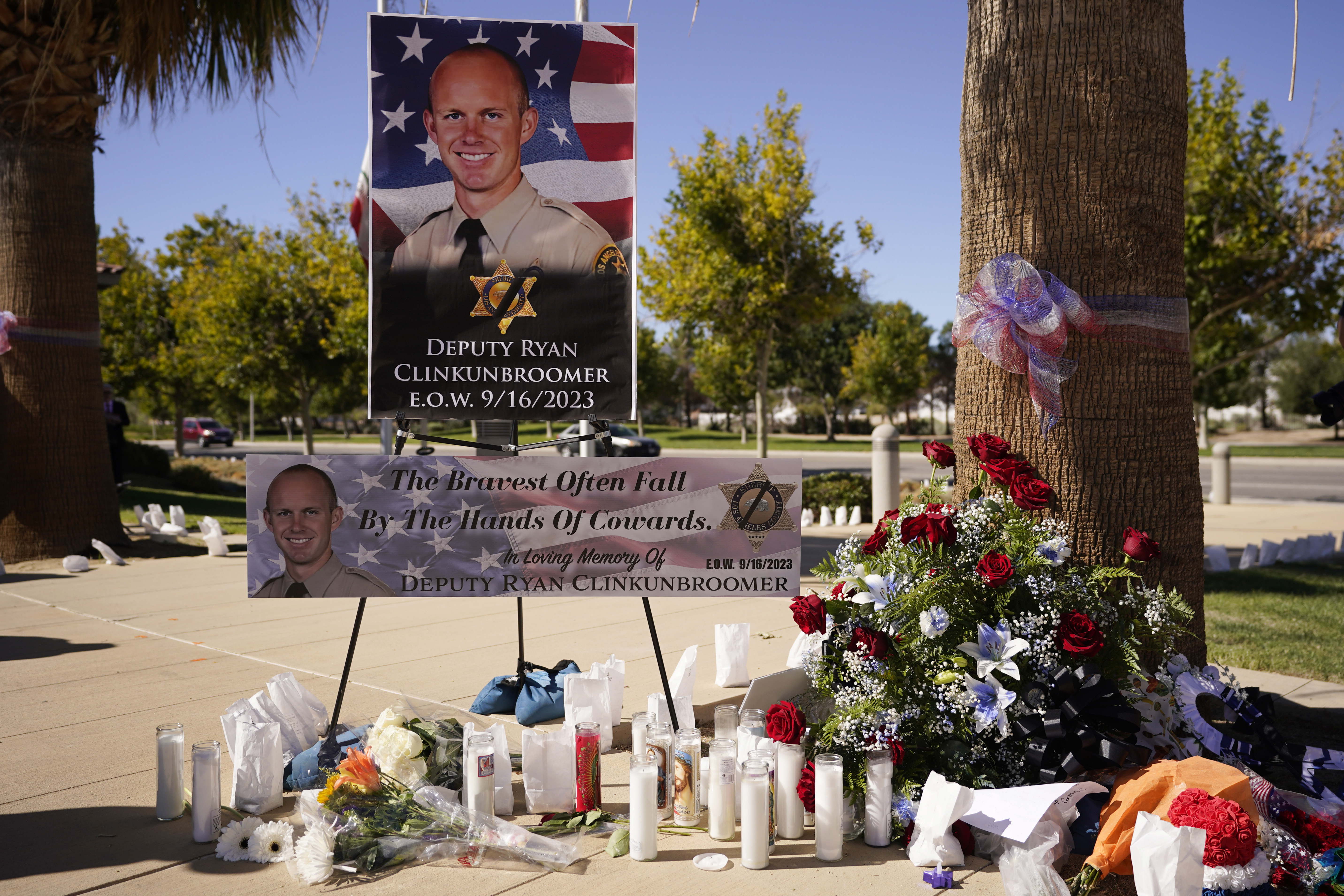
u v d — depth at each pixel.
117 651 6.16
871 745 3.42
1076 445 3.93
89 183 10.62
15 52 9.82
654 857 3.19
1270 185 17.20
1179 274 4.09
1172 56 4.04
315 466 3.83
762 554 3.96
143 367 31.80
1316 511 16.05
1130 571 3.76
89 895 2.89
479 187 4.14
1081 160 3.93
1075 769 3.22
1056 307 3.84
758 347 20.59
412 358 4.11
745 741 3.68
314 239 25.81
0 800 3.68
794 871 3.09
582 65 4.20
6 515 10.27
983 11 4.16
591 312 4.20
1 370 10.30
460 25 4.12
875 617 3.62
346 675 3.91
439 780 3.62
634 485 3.93
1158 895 2.60
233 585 8.78
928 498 4.06
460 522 3.89
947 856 3.08
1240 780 2.97
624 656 6.00
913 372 51.31
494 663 5.81
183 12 9.66
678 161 19.64
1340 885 2.88
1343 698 5.12
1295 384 57.09
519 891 2.94
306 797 3.35
